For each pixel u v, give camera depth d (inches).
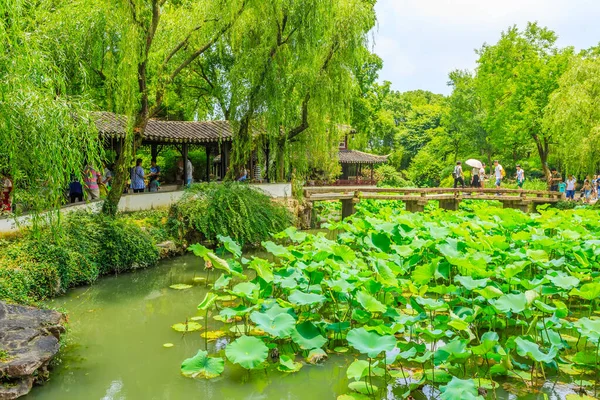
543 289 229.9
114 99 467.2
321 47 513.3
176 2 603.5
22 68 215.2
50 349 197.9
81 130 250.4
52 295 304.0
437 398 175.3
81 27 395.2
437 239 307.7
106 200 417.7
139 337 240.8
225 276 255.1
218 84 558.9
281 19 495.2
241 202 463.8
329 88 509.7
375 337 181.0
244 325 244.1
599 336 176.2
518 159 1327.5
